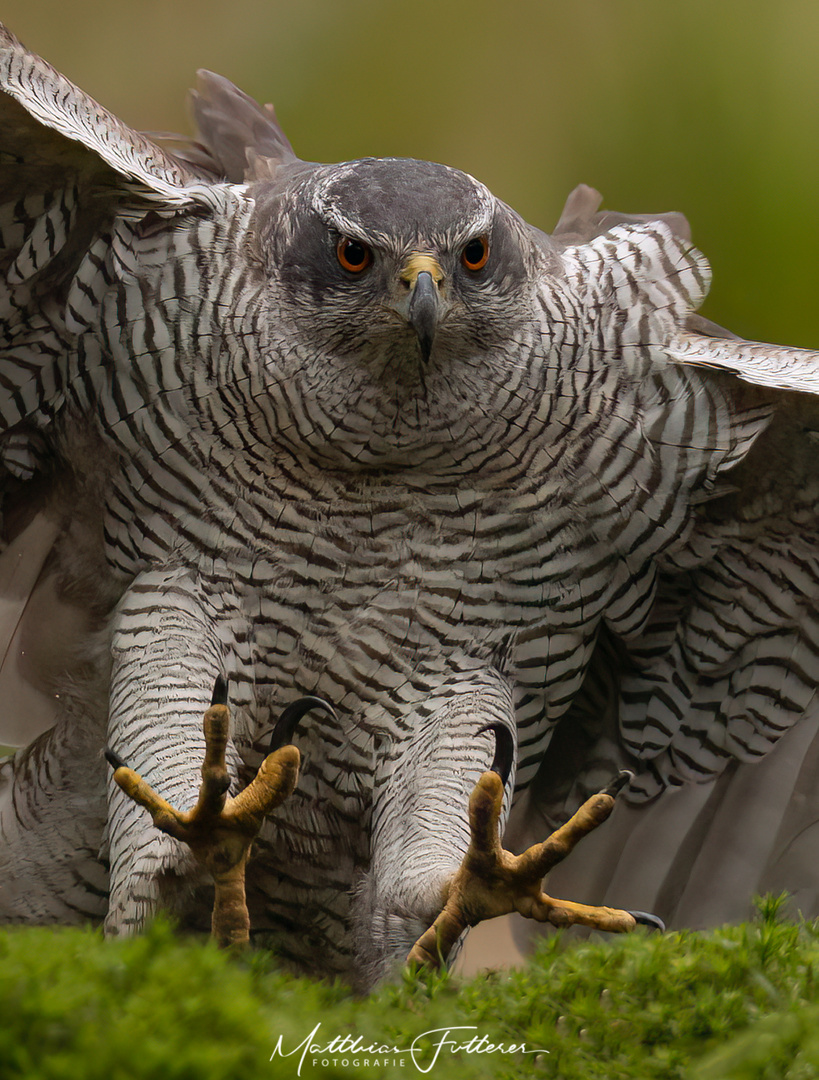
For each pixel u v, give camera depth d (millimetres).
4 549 5957
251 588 5918
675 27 7246
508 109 7340
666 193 7199
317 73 7293
